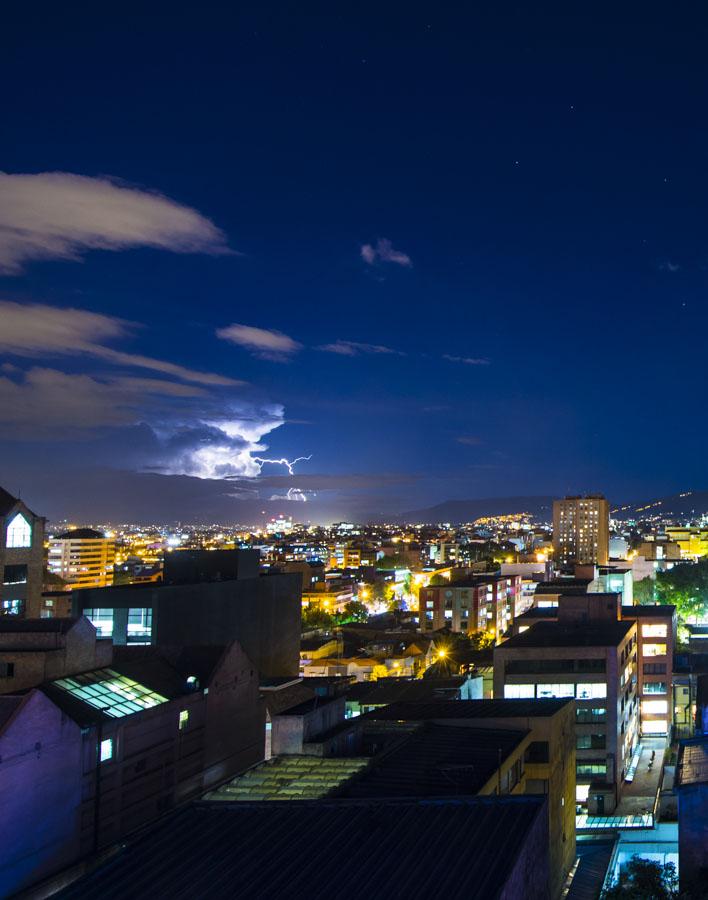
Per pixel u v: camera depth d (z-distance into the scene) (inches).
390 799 1466.5
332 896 1144.2
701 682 3289.9
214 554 4739.2
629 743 4197.8
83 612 4069.9
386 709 2613.2
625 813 3563.0
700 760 1865.2
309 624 7780.5
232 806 1492.4
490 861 1210.0
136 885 1227.9
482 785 1797.5
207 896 1176.8
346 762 1999.3
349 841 1321.4
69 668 2146.9
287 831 1378.0
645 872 1651.1
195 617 4271.7
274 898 1154.7
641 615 4854.8
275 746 2117.4
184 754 2274.9
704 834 1624.0
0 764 1700.3
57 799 1829.5
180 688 2353.6
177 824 1441.9
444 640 6569.9
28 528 4515.3
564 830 2400.3
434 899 1108.5
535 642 3988.7
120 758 2020.2
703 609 6953.7
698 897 1544.0
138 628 4030.5
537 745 2298.2
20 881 1723.7
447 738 2224.4
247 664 2642.7
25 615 4473.4
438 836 1316.4
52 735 1829.5
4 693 2011.6
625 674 4116.6
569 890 2263.8
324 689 3501.5
